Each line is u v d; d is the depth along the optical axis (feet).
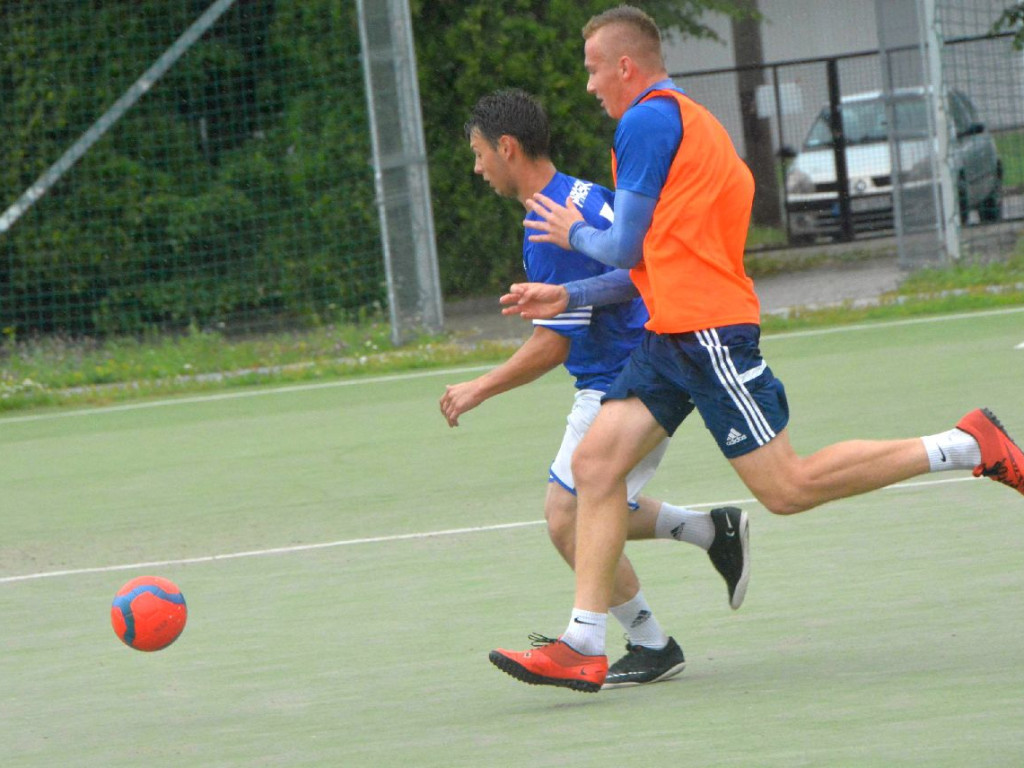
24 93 194.70
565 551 51.31
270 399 140.77
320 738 44.86
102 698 52.37
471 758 41.01
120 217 198.49
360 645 57.11
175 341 180.86
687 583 62.34
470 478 94.07
